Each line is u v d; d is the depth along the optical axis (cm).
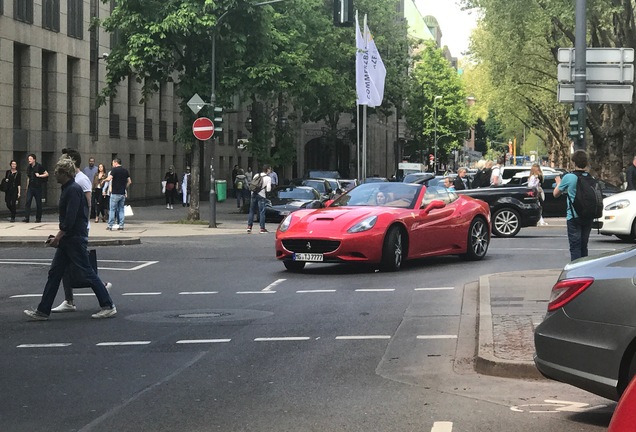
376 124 10600
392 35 6725
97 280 1263
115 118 5047
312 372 899
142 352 1013
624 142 4544
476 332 1109
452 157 14150
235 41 3503
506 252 2164
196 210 3547
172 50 3566
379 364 938
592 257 726
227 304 1373
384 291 1479
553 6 4159
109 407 764
